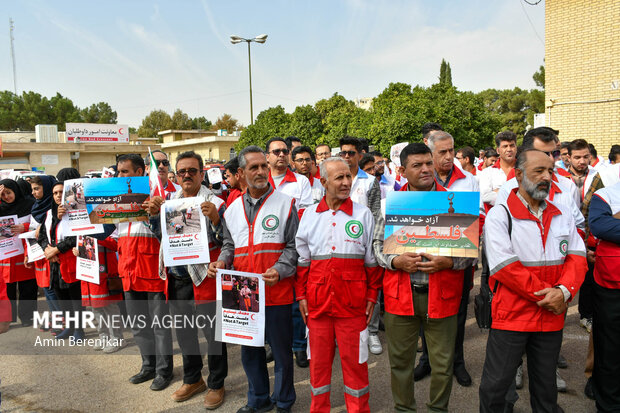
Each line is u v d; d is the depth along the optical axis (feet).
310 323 9.50
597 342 9.69
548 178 8.09
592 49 28.19
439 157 11.10
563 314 8.34
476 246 8.52
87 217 12.80
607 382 9.50
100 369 13.67
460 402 10.85
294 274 10.23
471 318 16.70
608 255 9.33
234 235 10.69
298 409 10.87
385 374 12.53
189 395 11.70
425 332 9.21
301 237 9.68
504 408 8.80
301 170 16.37
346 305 9.15
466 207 8.60
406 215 8.94
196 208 10.96
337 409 10.89
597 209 9.47
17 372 13.56
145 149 110.32
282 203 10.53
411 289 8.97
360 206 9.64
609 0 27.22
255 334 9.99
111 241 14.48
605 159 27.43
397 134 72.38
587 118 28.73
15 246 17.30
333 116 101.04
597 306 9.62
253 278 9.93
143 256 12.19
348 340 9.22
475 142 85.76
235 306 10.16
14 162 93.50
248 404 10.76
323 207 9.59
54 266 15.79
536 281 8.04
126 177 11.59
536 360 8.51
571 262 8.27
